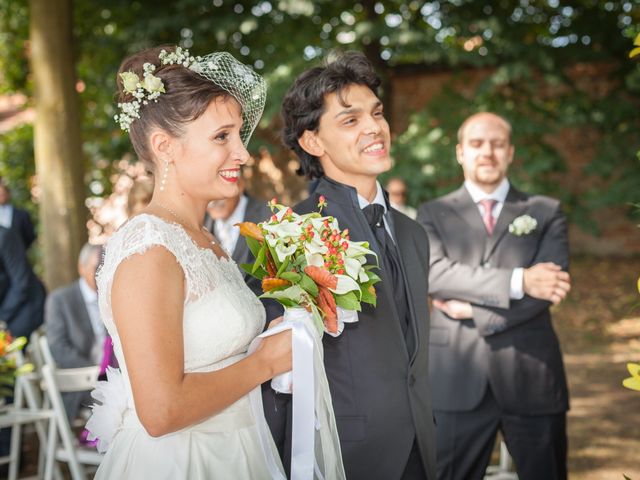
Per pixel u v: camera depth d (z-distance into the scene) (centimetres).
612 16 785
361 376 213
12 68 981
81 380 371
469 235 327
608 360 642
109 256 173
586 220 836
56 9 752
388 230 239
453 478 318
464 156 336
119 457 187
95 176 991
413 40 727
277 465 198
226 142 185
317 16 786
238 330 184
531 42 796
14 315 541
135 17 845
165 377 160
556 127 871
